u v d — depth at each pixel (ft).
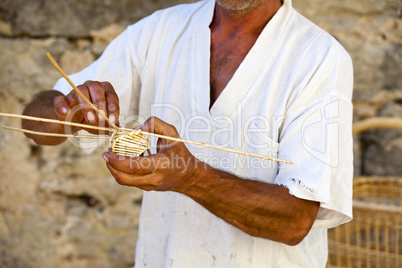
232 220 7.99
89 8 15.66
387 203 16.55
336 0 16.19
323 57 8.41
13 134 15.98
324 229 9.42
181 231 8.96
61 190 16.25
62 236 16.49
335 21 16.35
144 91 9.57
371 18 16.44
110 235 16.67
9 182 16.20
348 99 8.48
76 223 16.48
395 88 16.75
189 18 9.47
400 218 13.16
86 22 15.71
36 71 15.84
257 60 8.64
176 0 15.80
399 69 16.66
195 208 8.89
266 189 7.83
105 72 9.79
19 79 15.89
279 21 8.73
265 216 7.88
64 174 16.19
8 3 15.62
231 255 8.69
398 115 16.81
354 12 16.33
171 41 9.36
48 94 9.34
